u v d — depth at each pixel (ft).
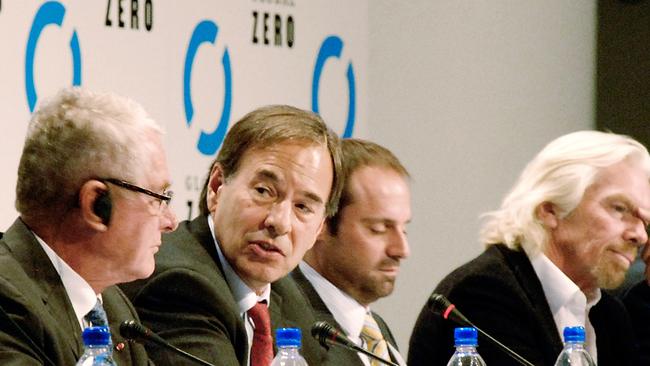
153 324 22.88
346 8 41.93
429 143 45.50
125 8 36.19
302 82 40.57
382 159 28.53
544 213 31.60
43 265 20.11
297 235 23.95
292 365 21.06
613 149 31.60
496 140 46.68
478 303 30.45
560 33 47.50
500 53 46.73
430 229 45.42
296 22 40.45
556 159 31.73
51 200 20.17
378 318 29.96
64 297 20.13
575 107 47.57
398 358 28.55
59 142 20.11
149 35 36.70
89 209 20.17
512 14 46.88
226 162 24.14
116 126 20.34
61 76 34.76
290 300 26.35
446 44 45.88
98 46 35.55
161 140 21.11
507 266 30.99
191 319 22.84
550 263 31.14
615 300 33.09
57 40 34.71
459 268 31.50
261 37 39.47
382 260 28.17
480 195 46.39
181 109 37.42
